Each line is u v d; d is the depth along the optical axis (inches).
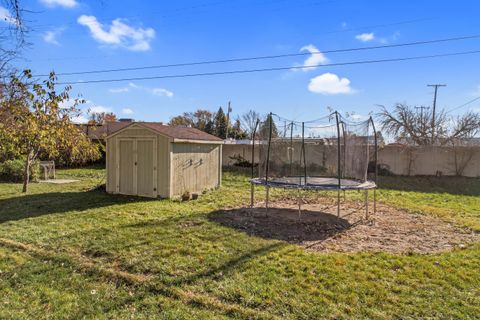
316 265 161.9
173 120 1808.6
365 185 274.4
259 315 117.1
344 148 336.5
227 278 146.5
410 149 629.9
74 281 143.9
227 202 343.0
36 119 312.8
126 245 189.0
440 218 282.0
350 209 319.0
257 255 175.5
